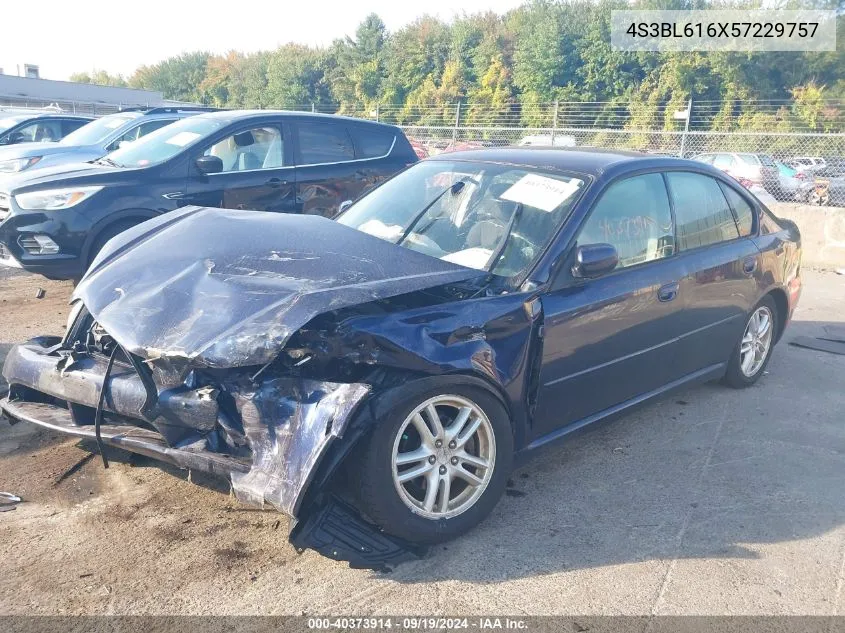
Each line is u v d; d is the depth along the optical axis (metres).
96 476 3.66
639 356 4.04
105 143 10.89
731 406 5.03
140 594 2.79
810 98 33.25
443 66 50.97
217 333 2.87
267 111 7.83
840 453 4.34
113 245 3.86
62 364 3.41
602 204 3.89
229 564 3.00
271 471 2.80
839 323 7.49
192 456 2.95
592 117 29.78
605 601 2.86
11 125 15.37
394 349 2.96
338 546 2.87
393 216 4.22
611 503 3.64
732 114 31.16
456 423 3.18
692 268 4.36
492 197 4.03
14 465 3.74
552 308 3.49
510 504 3.59
